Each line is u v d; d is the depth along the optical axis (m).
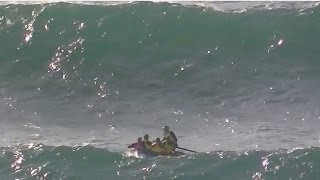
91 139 105.19
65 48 131.62
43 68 128.75
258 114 113.44
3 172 94.12
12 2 141.25
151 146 97.50
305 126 108.62
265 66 127.38
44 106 118.00
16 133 107.25
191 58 129.50
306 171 91.81
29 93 122.31
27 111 116.00
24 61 130.38
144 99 119.88
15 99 120.25
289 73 125.44
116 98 120.44
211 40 132.38
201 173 93.00
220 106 116.62
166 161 95.50
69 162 95.44
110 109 116.81
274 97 118.69
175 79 125.06
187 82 124.19
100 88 123.25
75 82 125.00
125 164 95.00
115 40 132.50
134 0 139.38
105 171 93.88
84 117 114.12
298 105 115.81
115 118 113.62
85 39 132.50
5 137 105.44
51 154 96.88
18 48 132.62
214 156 95.75
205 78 125.00
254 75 125.38
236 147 101.19
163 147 97.25
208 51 130.75
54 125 110.94
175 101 118.81
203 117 113.06
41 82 125.38
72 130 109.06
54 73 127.31
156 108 116.69
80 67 128.25
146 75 126.12
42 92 122.62
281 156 94.12
